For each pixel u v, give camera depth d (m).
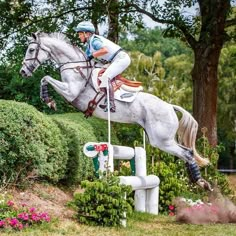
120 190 10.68
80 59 11.93
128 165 14.80
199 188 14.89
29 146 11.50
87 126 15.50
